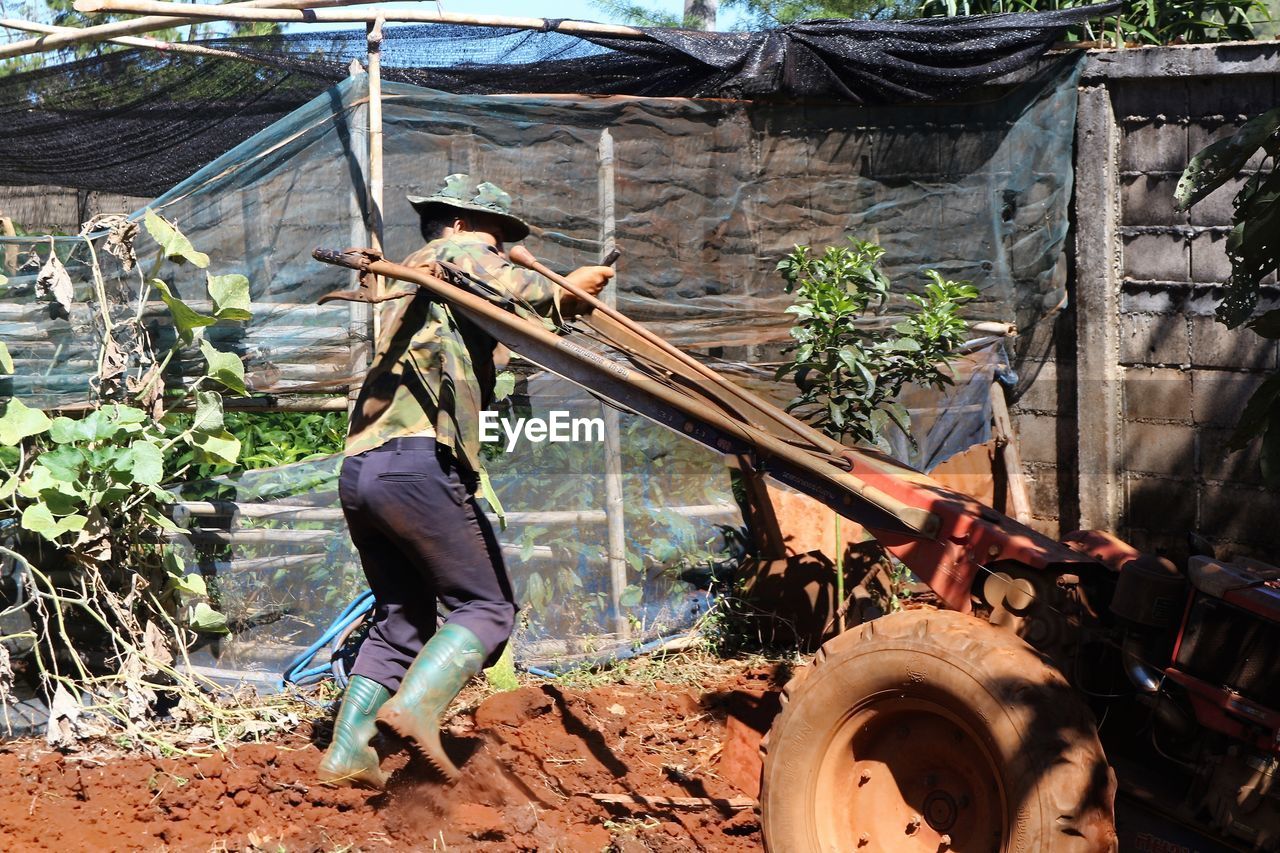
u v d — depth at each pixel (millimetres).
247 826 3975
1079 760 2994
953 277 7059
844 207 6863
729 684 5438
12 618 4918
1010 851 3020
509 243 5008
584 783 4410
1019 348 7363
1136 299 6934
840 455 3920
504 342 3891
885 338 6910
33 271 5250
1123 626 3463
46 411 5062
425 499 3949
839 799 3430
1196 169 3793
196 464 5715
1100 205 6930
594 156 6168
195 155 7828
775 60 6449
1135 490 6992
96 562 4727
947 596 3645
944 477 6977
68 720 4543
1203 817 3225
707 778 4512
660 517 6168
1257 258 3852
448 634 3945
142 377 4988
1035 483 7363
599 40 6223
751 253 6680
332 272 5430
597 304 4152
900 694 3307
